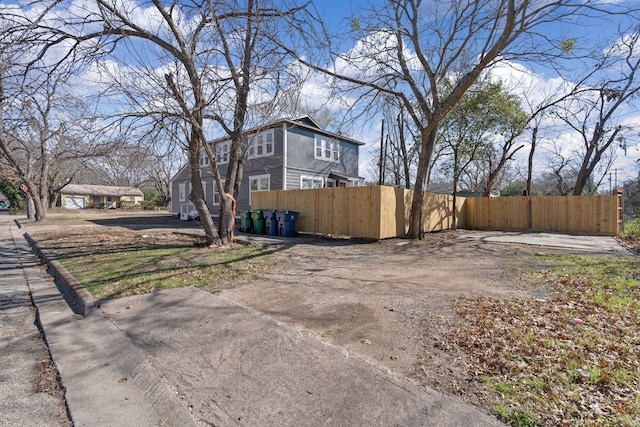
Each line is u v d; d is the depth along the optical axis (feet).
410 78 36.22
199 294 15.25
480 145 57.36
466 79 30.45
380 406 7.03
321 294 15.49
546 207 50.24
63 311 14.15
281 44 25.02
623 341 10.11
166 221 66.74
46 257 24.80
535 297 14.90
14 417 7.16
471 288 16.56
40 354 10.30
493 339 10.25
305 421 6.68
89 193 154.10
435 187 120.88
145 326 11.95
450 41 34.24
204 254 25.41
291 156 60.80
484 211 56.29
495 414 6.68
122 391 8.14
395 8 33.88
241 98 27.17
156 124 23.12
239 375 8.53
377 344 10.07
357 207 37.14
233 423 6.74
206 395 7.75
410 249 30.25
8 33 19.90
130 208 146.00
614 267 21.48
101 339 11.18
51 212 99.14
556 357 9.07
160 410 7.29
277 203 46.01
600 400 7.16
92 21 21.34
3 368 9.37
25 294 16.72
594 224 45.65
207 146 25.52
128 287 16.42
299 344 10.00
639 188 88.69
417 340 10.32
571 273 19.80
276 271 20.45
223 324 11.80
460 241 36.29
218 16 23.15
